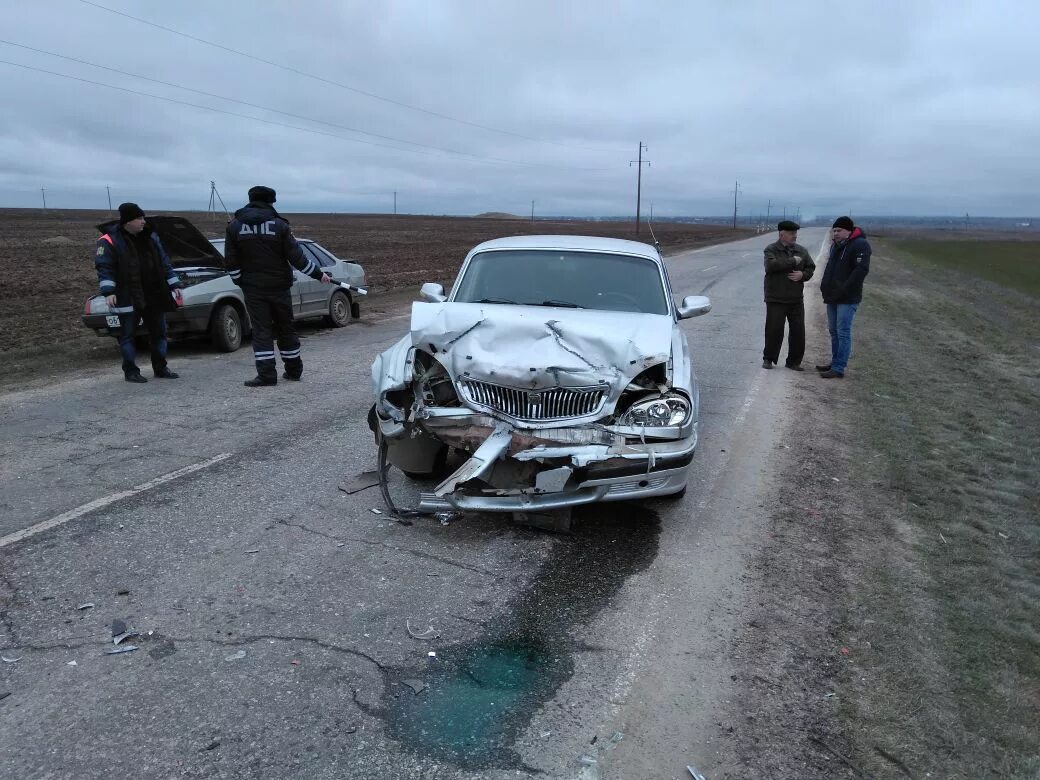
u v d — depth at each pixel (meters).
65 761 2.63
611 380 4.39
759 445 6.56
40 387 8.36
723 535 4.70
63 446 6.14
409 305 17.22
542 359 4.44
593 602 3.84
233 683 3.08
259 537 4.45
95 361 10.04
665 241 65.81
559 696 3.08
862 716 3.01
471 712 2.96
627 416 4.43
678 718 2.97
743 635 3.58
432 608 3.72
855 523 4.96
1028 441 7.15
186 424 6.84
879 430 7.18
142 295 8.45
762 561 4.36
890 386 9.19
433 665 3.26
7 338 11.80
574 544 4.52
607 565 4.26
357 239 51.97
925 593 4.05
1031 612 3.92
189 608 3.65
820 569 4.29
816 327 14.06
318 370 9.45
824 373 9.55
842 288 9.13
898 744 2.86
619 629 3.60
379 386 4.83
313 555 4.24
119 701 2.96
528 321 4.68
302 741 2.76
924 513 5.19
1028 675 3.35
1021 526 5.09
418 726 2.87
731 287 22.27
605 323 4.94
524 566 4.21
